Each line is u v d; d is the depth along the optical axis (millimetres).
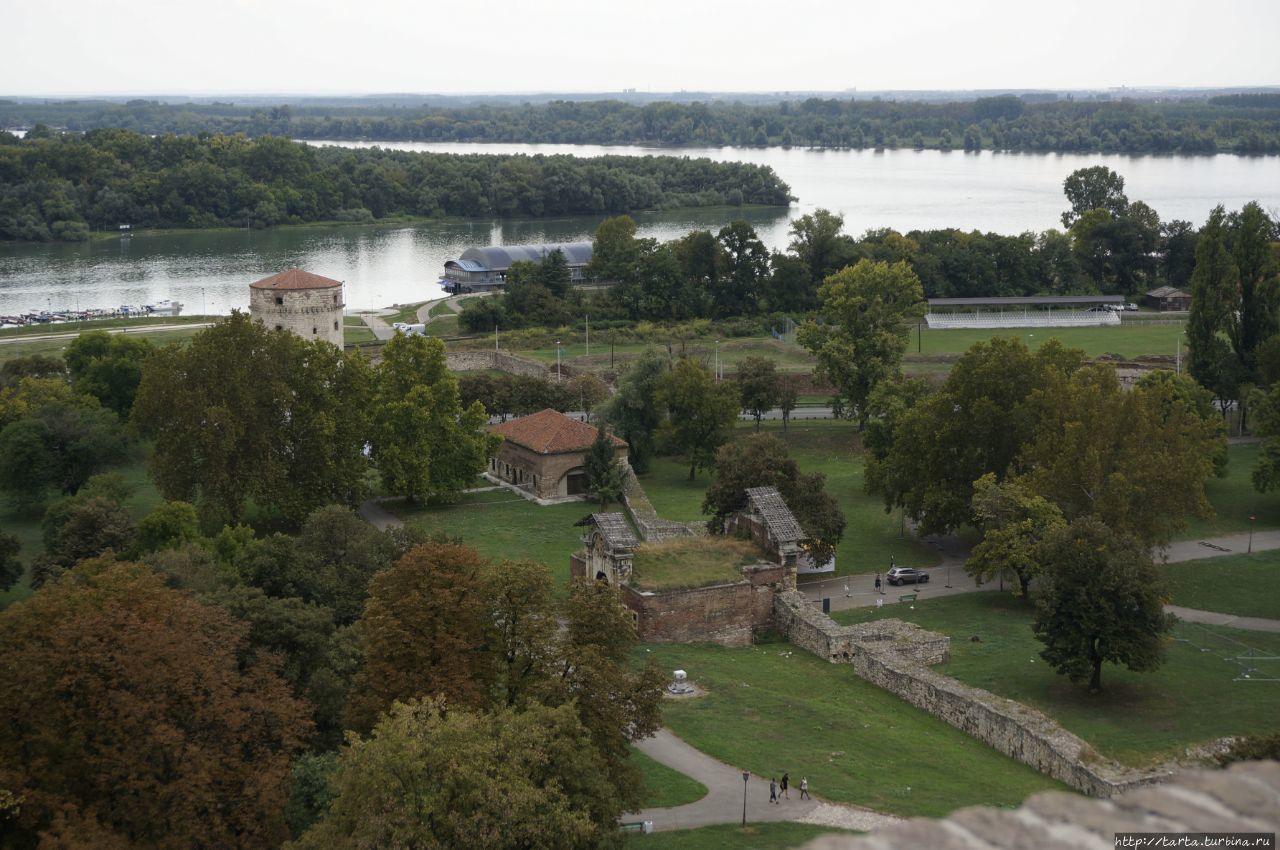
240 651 77375
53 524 120938
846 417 194125
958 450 129625
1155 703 86500
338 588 94625
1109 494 112562
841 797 69375
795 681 92812
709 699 86688
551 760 57969
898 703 88688
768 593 106125
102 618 65812
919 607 112250
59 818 55500
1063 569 88375
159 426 136250
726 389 167125
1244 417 176375
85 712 62094
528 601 72375
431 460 149250
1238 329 182625
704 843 63562
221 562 104562
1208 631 103000
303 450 139625
